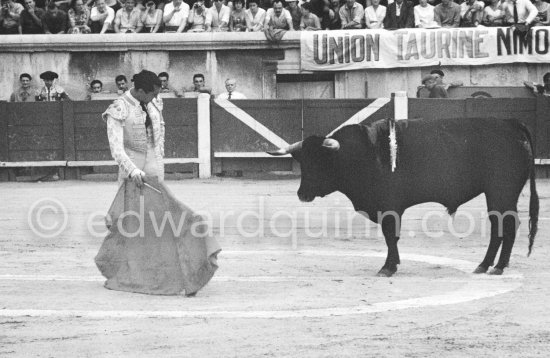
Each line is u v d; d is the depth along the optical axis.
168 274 8.30
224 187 18.03
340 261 10.19
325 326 7.04
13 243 11.48
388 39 22.00
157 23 22.77
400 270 9.58
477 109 19.88
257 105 20.11
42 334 6.83
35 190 17.89
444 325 7.07
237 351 6.32
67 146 20.19
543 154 19.95
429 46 21.94
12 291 8.41
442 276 9.20
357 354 6.24
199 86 21.52
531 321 7.20
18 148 20.19
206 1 22.88
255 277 9.17
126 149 8.52
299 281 8.94
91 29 23.02
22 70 22.55
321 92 22.62
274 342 6.56
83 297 8.15
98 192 17.39
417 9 22.16
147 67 22.48
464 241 11.73
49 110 20.20
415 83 22.22
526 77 22.06
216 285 8.75
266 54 22.42
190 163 20.30
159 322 7.18
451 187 9.16
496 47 21.86
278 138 20.09
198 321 7.21
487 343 6.52
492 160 9.17
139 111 8.48
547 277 9.12
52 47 22.45
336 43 22.08
